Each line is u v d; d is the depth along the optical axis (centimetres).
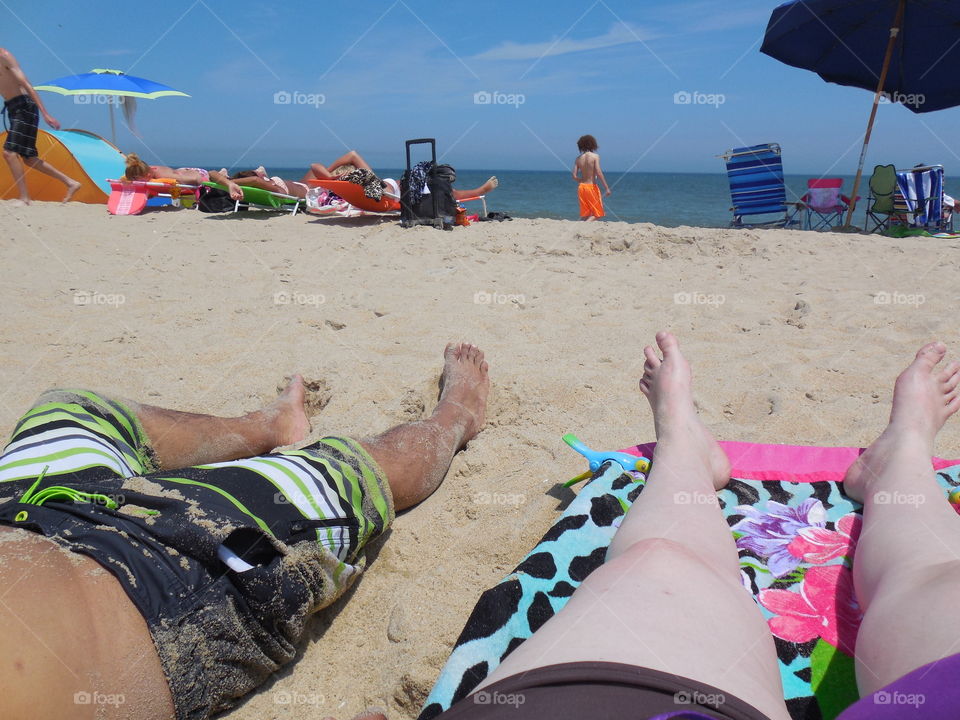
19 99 795
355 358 310
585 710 84
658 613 105
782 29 847
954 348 326
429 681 140
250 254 578
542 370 293
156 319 377
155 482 138
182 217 791
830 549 170
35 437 152
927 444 176
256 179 798
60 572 116
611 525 176
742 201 952
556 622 108
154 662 119
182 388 282
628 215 1706
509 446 233
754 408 264
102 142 971
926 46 824
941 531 131
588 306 409
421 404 265
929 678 89
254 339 343
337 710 139
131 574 121
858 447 214
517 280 484
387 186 781
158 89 1046
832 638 145
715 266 550
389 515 172
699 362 309
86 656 111
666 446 176
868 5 798
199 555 128
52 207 812
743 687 94
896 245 653
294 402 244
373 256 576
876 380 283
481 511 199
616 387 280
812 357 313
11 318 372
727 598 113
